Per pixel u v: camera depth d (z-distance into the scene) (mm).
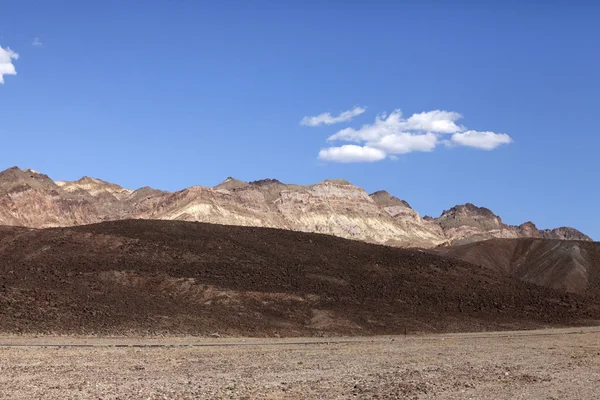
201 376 45406
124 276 104938
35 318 78062
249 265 120625
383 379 45750
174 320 87938
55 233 124625
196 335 82688
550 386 44750
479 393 40844
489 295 130250
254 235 140125
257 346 70750
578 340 89875
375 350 69500
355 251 141125
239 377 45281
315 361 56781
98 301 89125
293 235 144625
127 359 54219
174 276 108438
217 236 134625
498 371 52344
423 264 140375
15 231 125812
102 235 124500
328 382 43625
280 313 102375
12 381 40938
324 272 125375
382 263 136250
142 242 123250
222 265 117750
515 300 131125
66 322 78688
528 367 56031
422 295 123312
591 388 44312
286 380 44250
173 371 47781
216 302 100875
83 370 47000
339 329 98688
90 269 107188
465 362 59062
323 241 143625
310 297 110375
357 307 110875
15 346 60375
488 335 98750
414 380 45594
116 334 76688
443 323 110250
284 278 117812
